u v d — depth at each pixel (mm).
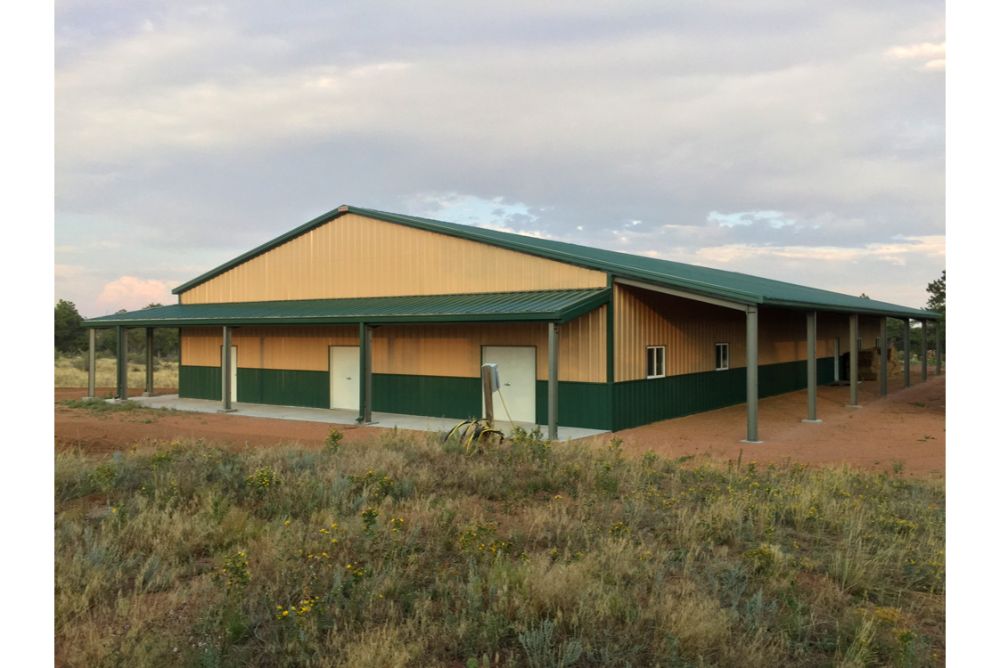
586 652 4773
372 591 5625
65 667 4480
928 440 17203
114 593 5781
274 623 5105
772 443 16562
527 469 10734
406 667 4605
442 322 17984
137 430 17625
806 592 6180
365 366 19875
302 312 21969
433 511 7977
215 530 7164
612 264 18031
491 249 20500
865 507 9078
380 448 12242
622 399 18172
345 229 24156
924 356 35938
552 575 5742
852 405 24406
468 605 5367
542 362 18953
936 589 6367
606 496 9289
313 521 7578
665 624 5129
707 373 22828
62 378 36219
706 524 7809
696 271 28500
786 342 29953
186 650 4723
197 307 27672
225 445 13422
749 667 4660
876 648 5082
